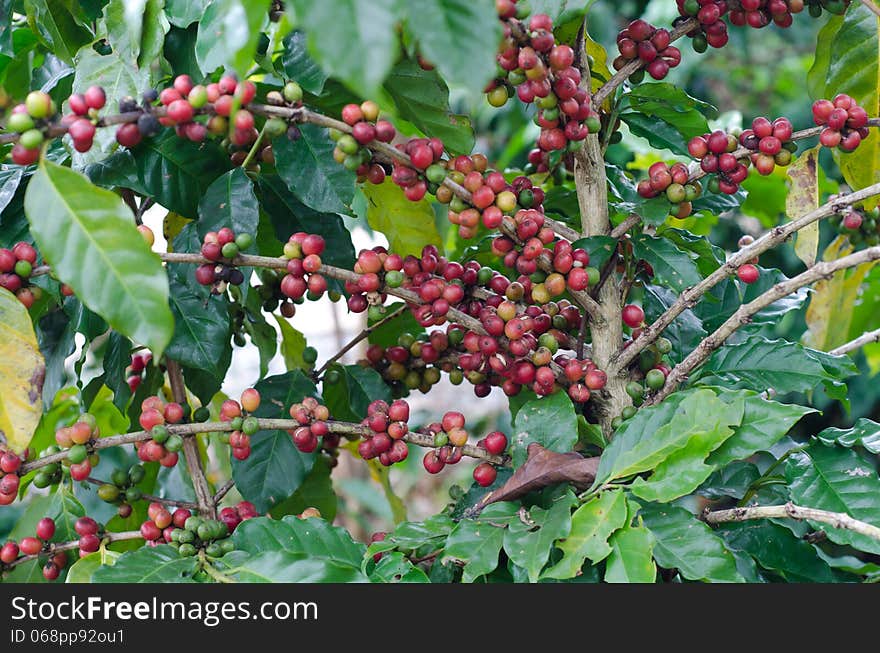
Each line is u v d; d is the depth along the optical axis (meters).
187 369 2.69
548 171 2.89
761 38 7.24
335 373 2.73
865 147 2.59
